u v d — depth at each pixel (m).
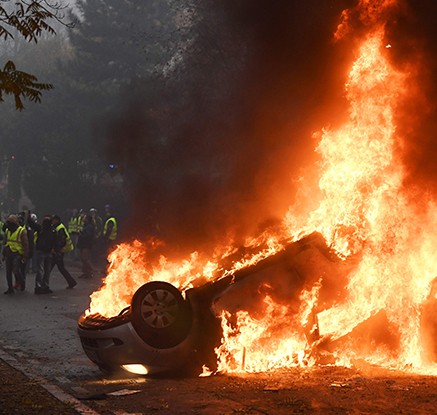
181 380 16.00
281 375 16.19
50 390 15.12
